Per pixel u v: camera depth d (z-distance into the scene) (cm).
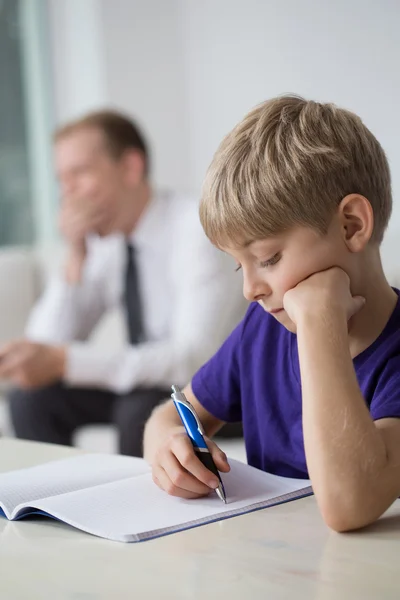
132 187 257
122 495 97
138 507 92
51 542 83
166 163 452
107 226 260
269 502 94
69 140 259
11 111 454
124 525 86
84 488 102
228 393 131
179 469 96
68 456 125
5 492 101
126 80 441
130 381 233
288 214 97
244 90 427
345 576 70
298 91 404
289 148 100
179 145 454
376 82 371
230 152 102
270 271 101
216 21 434
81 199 259
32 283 343
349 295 98
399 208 353
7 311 334
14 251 361
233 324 244
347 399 88
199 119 448
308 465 87
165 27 450
